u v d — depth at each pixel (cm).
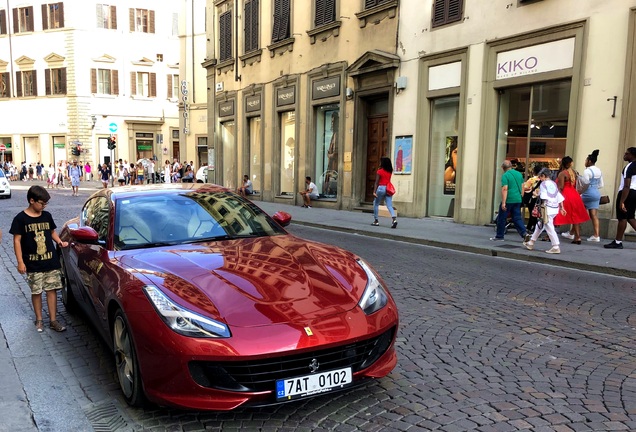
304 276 337
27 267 482
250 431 297
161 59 4691
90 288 404
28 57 4553
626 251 901
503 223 1034
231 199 491
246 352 277
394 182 1527
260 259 362
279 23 2025
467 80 1284
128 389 328
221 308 297
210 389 282
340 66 1711
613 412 316
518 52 1167
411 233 1145
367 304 325
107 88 4538
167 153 4756
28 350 441
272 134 2134
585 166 1017
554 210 881
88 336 480
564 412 317
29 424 308
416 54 1427
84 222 508
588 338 457
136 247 398
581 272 776
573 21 1047
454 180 1388
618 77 984
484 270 777
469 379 367
